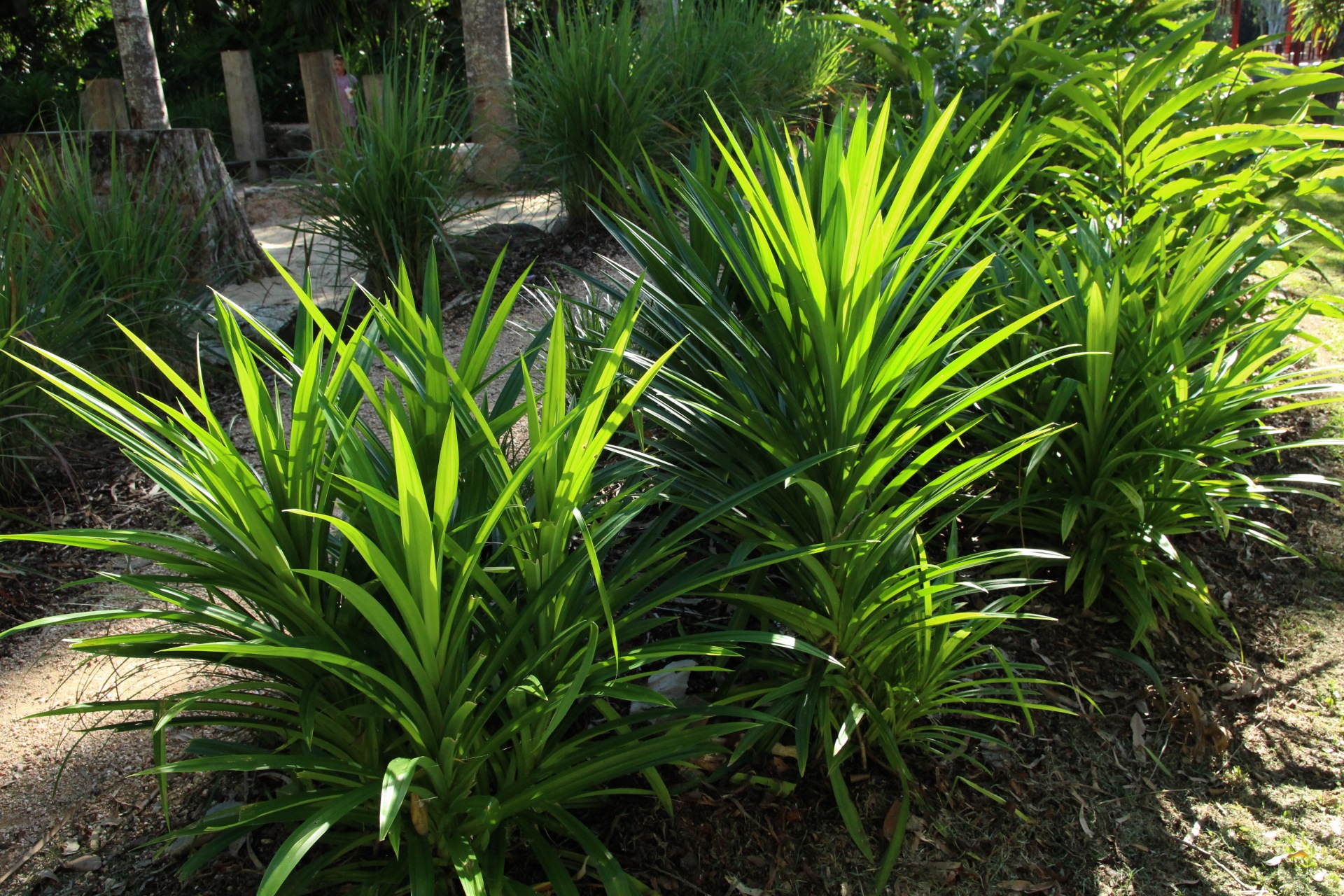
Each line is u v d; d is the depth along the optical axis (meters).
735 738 2.22
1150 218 4.00
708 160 3.07
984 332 2.97
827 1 9.18
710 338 2.17
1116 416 2.74
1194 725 2.53
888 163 3.65
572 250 5.14
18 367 3.09
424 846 1.59
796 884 1.99
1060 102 4.54
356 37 12.12
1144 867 2.17
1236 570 3.13
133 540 1.47
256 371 1.57
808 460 1.76
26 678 2.35
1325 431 3.79
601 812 2.04
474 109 6.58
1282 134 3.79
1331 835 2.25
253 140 9.42
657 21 6.66
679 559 1.85
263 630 1.53
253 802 1.98
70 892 1.82
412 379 1.72
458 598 1.49
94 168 4.73
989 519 2.72
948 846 2.13
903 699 2.18
